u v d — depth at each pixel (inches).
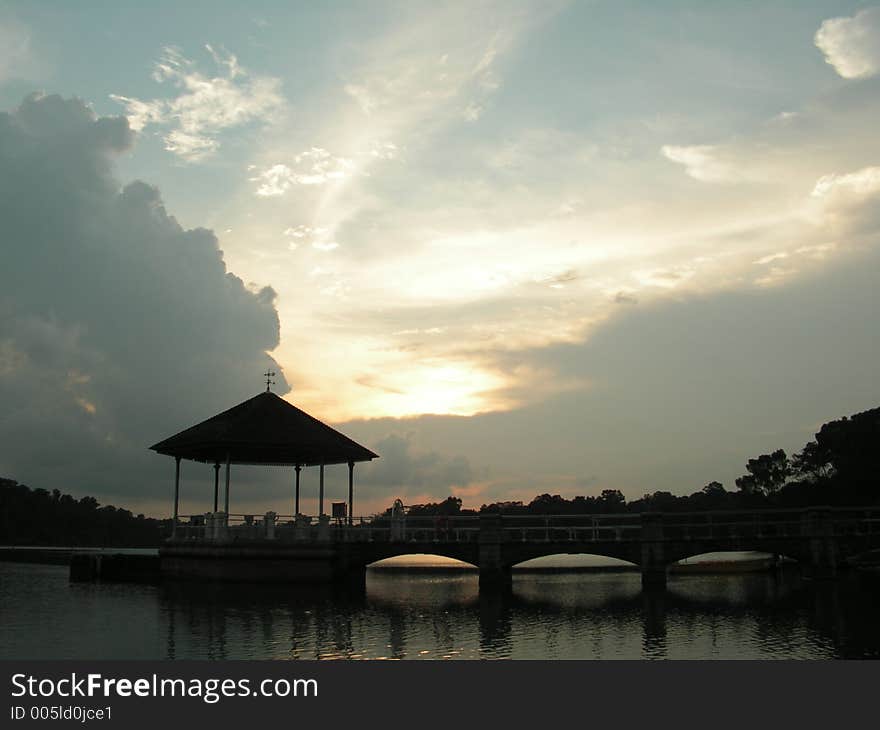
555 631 1146.0
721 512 1882.4
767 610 1358.3
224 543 1738.4
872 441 2972.4
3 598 1599.4
